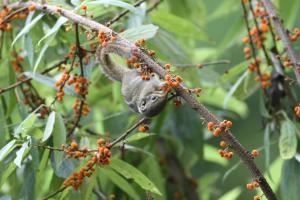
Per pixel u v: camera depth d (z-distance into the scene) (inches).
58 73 447.5
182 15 520.1
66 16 340.5
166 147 507.8
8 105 398.6
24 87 436.5
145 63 312.5
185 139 494.0
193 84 437.1
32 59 377.4
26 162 385.1
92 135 397.1
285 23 465.7
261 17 410.6
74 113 416.5
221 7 530.3
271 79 417.4
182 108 493.7
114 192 431.8
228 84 455.8
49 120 337.4
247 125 626.5
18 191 409.7
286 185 397.4
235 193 530.0
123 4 336.2
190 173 521.0
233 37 470.0
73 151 337.7
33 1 382.9
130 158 436.8
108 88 473.1
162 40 430.6
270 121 414.6
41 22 396.8
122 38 321.1
